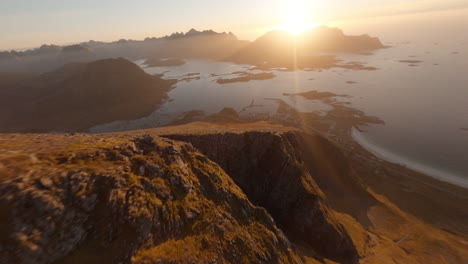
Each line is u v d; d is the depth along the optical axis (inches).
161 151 1014.4
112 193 660.7
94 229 578.2
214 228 799.7
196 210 831.7
